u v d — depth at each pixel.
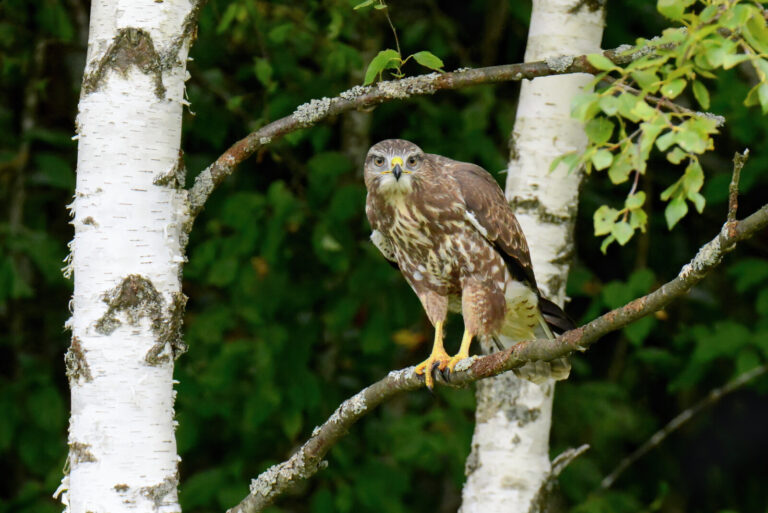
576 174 8.55
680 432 15.02
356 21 11.70
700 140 6.18
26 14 11.79
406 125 13.05
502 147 13.00
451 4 14.25
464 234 8.20
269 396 10.99
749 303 14.08
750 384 12.80
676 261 14.02
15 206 12.27
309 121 6.30
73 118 12.62
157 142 5.99
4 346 13.16
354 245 11.88
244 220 10.96
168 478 5.89
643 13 12.18
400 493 11.78
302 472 6.30
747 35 5.99
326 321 11.75
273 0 11.36
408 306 11.78
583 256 14.39
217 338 11.25
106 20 5.99
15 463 13.49
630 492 13.96
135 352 5.86
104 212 5.90
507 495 8.23
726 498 15.08
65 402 13.05
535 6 8.70
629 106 6.25
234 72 12.11
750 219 4.73
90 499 5.77
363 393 6.18
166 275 5.96
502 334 8.95
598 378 14.68
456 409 11.95
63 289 13.30
